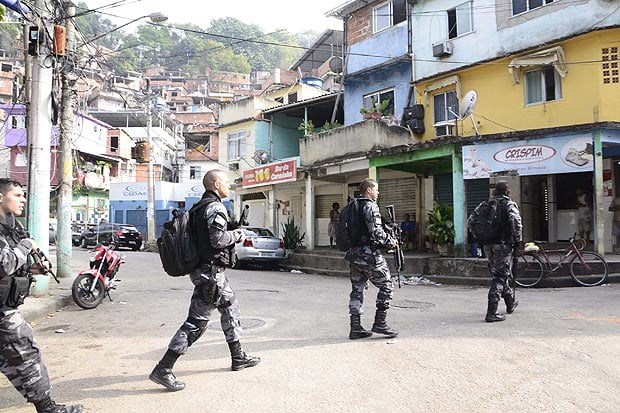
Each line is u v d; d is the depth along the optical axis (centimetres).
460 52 1639
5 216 347
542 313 704
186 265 417
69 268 1238
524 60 1452
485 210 675
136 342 603
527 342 536
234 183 2419
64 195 1236
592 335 561
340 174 1842
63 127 1238
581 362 461
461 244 1272
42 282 911
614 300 815
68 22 1225
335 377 438
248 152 2580
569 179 1488
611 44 1316
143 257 2103
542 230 1547
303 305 852
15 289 335
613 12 1300
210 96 7875
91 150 3712
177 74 8969
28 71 1019
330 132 1738
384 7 1917
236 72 9419
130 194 3659
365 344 549
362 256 565
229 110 2725
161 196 3616
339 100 2094
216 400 389
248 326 665
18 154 3238
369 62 1944
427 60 1736
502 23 1531
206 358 507
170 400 392
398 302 862
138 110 4269
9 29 2180
